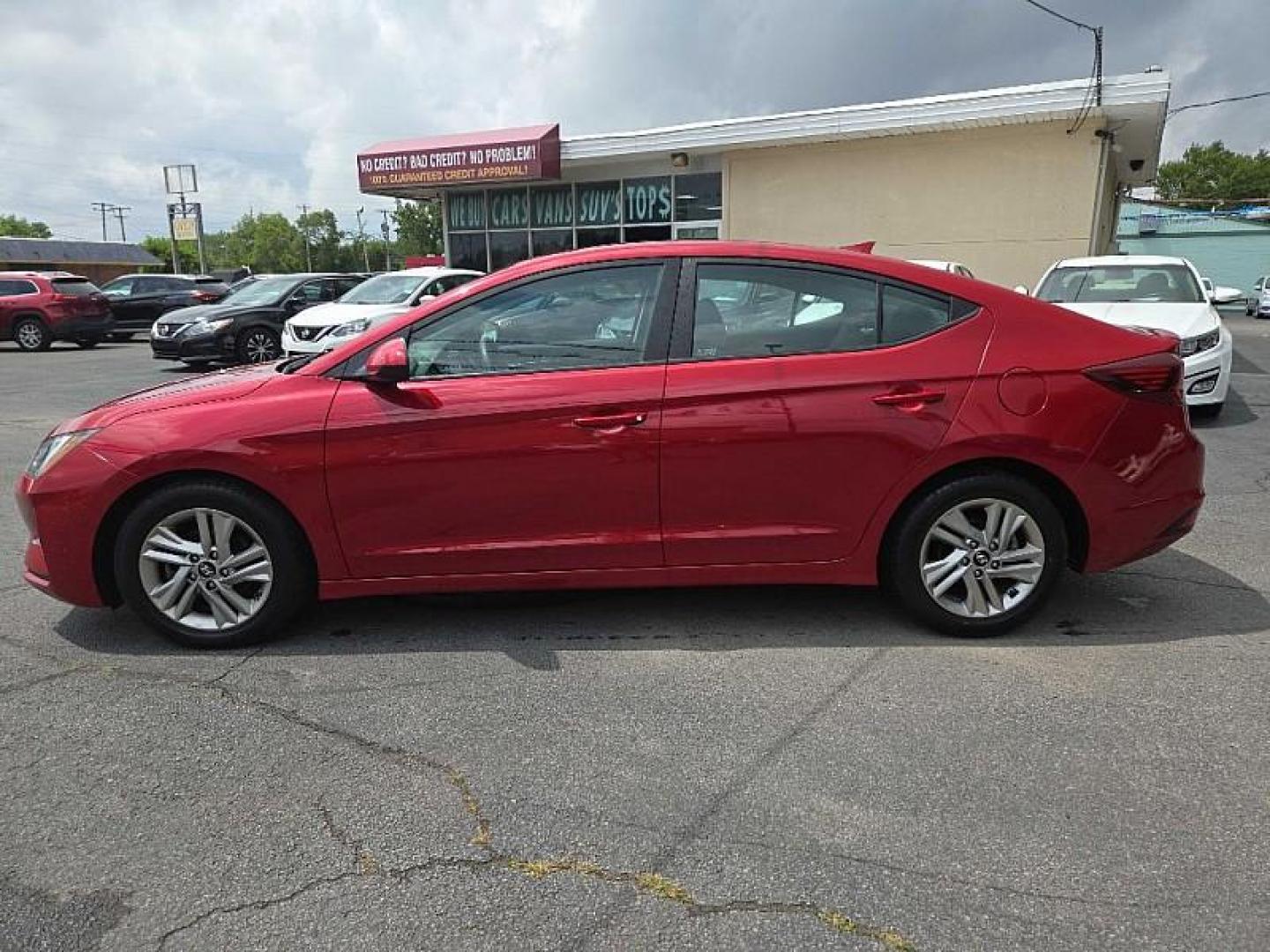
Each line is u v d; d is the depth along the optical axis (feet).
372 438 11.69
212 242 440.45
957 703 10.60
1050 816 8.41
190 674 11.57
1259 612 13.20
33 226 357.20
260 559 12.14
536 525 11.98
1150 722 10.07
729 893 7.47
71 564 12.12
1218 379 27.91
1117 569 15.06
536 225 64.18
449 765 9.41
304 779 9.18
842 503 11.92
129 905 7.39
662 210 59.93
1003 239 50.29
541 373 11.89
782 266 12.09
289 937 7.02
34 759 9.56
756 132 53.36
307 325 40.29
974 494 11.90
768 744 9.75
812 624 12.94
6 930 7.10
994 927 7.04
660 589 14.39
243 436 11.68
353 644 12.45
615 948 6.88
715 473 11.78
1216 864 7.73
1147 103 43.73
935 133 50.72
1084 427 11.74
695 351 11.88
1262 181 234.58
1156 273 31.73
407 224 311.88
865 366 11.75
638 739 9.89
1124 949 6.79
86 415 12.69
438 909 7.32
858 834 8.21
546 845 8.11
